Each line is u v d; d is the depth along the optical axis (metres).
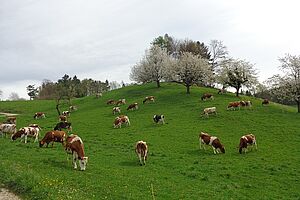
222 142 42.81
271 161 34.50
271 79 66.19
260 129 48.75
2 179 22.03
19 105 101.38
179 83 96.50
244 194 25.50
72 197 18.72
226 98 72.31
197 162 33.84
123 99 76.12
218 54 119.25
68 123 52.91
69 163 29.11
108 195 21.22
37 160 29.14
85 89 155.62
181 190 24.55
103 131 51.72
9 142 40.25
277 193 26.03
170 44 138.50
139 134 48.12
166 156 36.31
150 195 22.47
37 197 18.78
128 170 29.25
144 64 92.75
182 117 57.72
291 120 53.62
